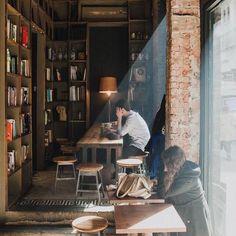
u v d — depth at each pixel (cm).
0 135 491
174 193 338
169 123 451
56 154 875
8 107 509
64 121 877
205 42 420
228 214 412
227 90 404
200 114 438
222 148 417
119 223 308
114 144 564
